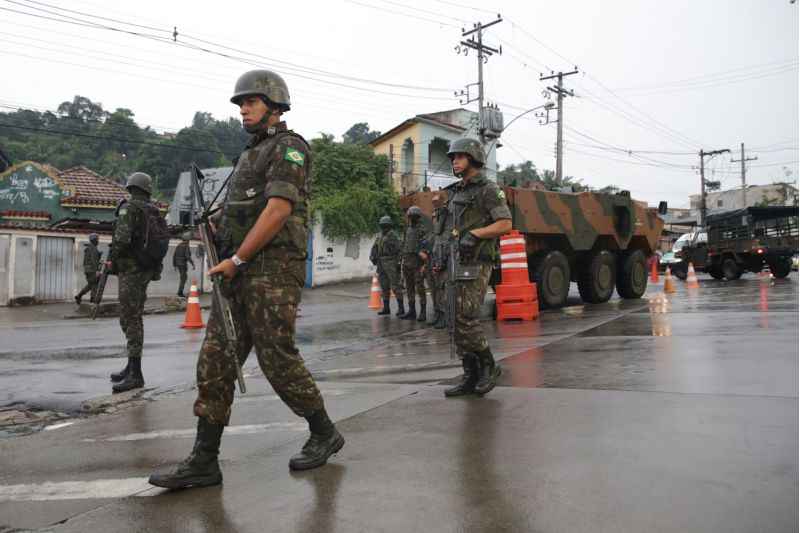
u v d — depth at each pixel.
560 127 34.00
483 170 4.62
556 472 2.68
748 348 5.56
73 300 17.77
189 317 10.71
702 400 3.76
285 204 2.77
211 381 2.83
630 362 5.17
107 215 25.59
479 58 28.81
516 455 2.93
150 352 7.70
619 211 12.77
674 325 7.62
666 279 15.09
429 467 2.84
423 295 10.59
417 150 35.06
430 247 9.80
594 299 12.38
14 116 56.84
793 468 2.60
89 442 3.67
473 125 36.81
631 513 2.24
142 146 56.25
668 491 2.42
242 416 4.09
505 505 2.37
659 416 3.46
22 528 2.43
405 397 4.36
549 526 2.18
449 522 2.25
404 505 2.43
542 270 10.98
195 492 2.73
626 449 2.93
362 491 2.60
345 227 24.98
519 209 10.31
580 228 11.62
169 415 4.32
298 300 2.91
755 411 3.47
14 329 11.10
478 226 4.40
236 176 2.95
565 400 3.95
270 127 2.92
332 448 3.00
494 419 3.59
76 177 27.66
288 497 2.59
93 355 7.66
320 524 2.30
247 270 2.83
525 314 9.23
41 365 6.94
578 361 5.36
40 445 3.64
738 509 2.23
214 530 2.31
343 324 10.51
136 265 5.39
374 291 13.87
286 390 2.88
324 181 26.53
